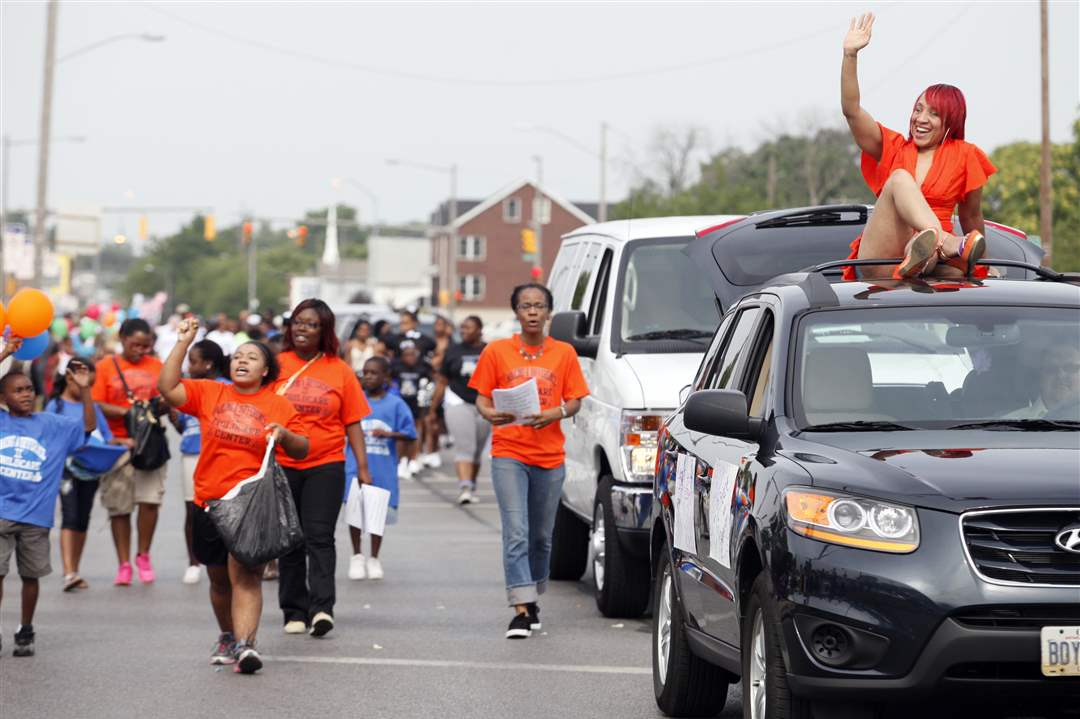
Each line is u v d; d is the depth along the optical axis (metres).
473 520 42.56
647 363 26.00
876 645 13.09
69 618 27.03
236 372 22.14
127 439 31.36
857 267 18.53
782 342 16.00
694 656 18.14
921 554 13.11
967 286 16.78
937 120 18.75
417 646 23.94
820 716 13.53
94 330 78.62
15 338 24.31
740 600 15.13
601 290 28.19
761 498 14.48
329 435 25.05
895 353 15.74
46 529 23.34
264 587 31.67
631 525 25.11
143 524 31.73
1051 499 13.14
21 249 94.38
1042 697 12.96
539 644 23.98
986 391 15.38
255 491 21.33
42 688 20.83
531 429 24.81
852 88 19.31
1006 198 164.00
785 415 15.34
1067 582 12.97
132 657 23.16
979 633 12.84
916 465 13.76
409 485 52.62
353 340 58.31
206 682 21.20
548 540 25.31
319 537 24.91
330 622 24.59
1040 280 17.75
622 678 21.30
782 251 24.45
